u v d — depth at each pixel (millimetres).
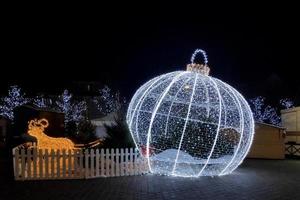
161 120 13664
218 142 13555
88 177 12961
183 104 13484
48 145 14039
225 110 13695
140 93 14477
